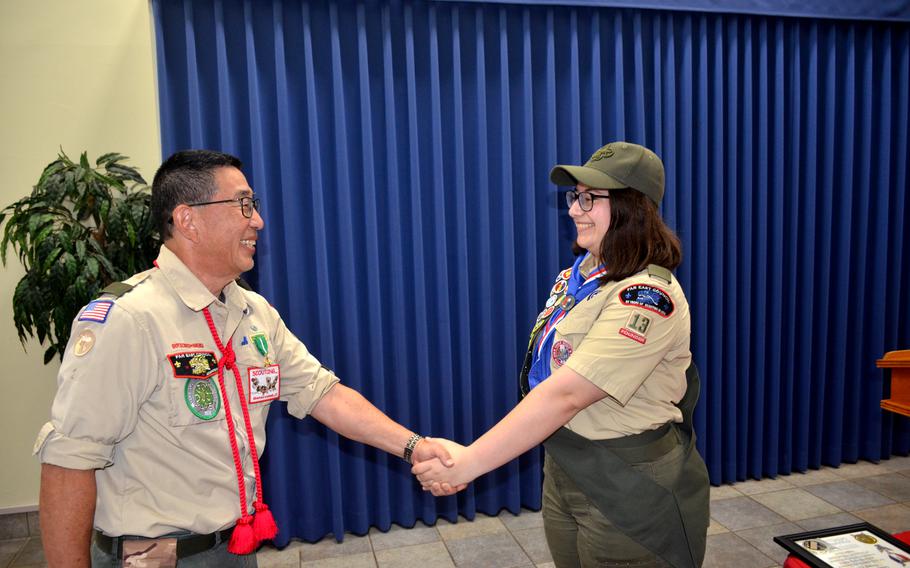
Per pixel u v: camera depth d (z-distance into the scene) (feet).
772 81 10.21
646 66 9.69
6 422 8.66
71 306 6.90
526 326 9.52
